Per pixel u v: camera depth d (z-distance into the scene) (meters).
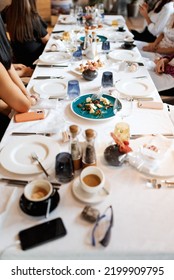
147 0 3.27
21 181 0.90
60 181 0.90
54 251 0.70
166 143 1.03
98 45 2.29
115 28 2.81
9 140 1.10
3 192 0.86
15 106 1.24
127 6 5.48
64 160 0.89
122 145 0.96
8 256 0.69
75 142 0.92
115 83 1.61
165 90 2.23
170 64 2.28
